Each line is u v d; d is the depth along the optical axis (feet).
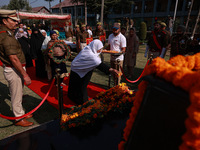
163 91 3.01
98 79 17.12
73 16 136.15
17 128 8.79
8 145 5.63
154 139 3.31
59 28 51.65
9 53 7.14
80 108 7.65
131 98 7.89
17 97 8.56
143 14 102.12
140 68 22.04
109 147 5.34
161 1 96.22
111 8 100.83
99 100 8.04
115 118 7.11
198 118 2.35
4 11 7.01
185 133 2.68
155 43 14.16
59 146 5.38
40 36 16.66
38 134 6.26
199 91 2.41
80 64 8.87
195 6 83.25
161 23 13.84
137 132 3.65
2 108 10.87
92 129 6.29
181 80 2.77
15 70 8.05
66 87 14.52
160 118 3.14
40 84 15.33
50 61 14.20
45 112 10.42
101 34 25.66
